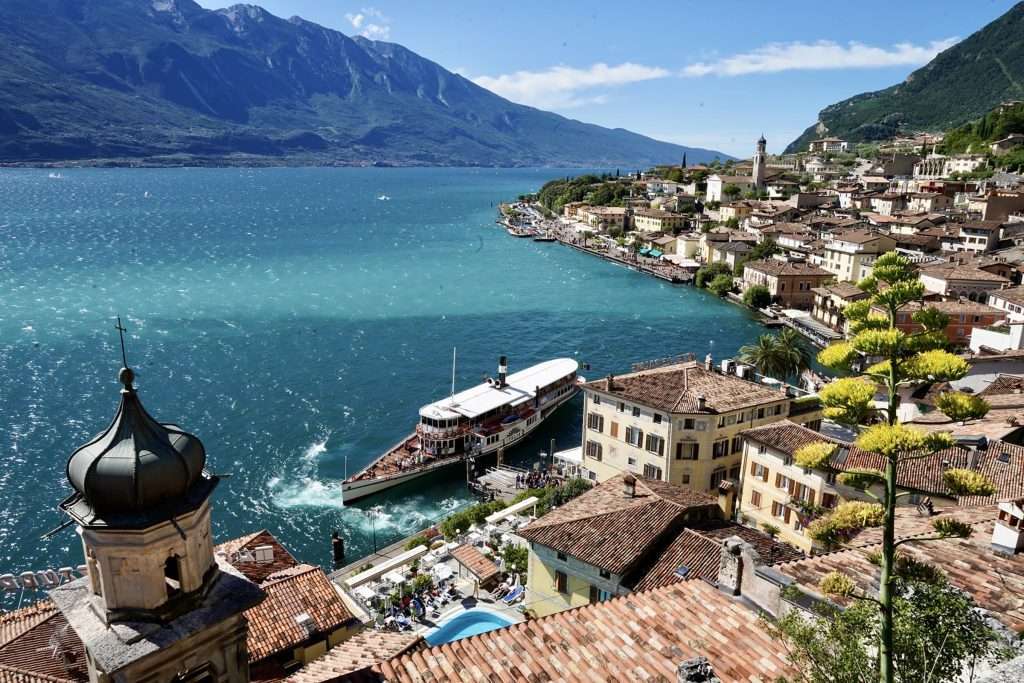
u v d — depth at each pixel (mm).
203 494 12453
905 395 60375
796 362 103000
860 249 163875
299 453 88062
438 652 18703
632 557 35906
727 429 66688
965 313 111562
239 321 145250
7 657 28906
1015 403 55250
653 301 177125
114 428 11797
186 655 12641
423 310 161500
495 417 92812
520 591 51500
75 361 115125
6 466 80125
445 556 57656
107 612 12219
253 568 43188
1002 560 23906
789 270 168875
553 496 66062
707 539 36469
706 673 15234
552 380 103875
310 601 36531
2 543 66688
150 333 133500
